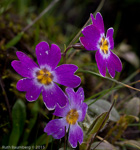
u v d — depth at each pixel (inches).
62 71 5.6
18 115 6.4
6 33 7.9
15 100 6.9
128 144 7.0
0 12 8.5
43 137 6.4
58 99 5.5
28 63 5.5
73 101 5.7
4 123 6.7
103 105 6.6
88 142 6.1
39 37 8.4
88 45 5.5
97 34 5.6
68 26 12.7
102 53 5.7
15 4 11.1
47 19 10.4
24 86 5.5
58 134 5.6
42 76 5.6
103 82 8.1
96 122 6.0
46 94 5.6
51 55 5.5
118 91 8.4
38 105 6.8
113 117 6.5
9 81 7.0
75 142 5.7
